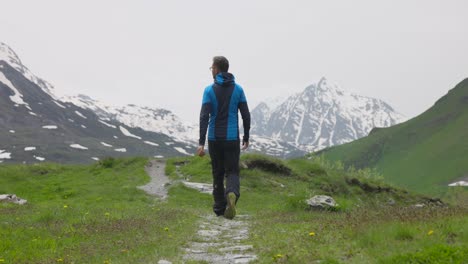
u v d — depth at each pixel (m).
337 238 9.53
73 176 47.19
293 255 7.84
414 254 6.81
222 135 9.95
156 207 23.86
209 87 10.05
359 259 7.28
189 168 49.84
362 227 10.08
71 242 10.63
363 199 47.00
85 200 31.06
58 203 28.73
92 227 13.08
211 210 26.73
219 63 10.27
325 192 44.72
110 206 23.97
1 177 42.50
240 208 30.92
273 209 25.22
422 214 11.92
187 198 34.53
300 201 24.05
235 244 10.15
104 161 52.81
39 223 14.26
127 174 48.31
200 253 9.07
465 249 6.77
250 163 47.78
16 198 26.28
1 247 9.62
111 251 9.39
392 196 50.94
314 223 13.69
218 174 10.54
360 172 57.00
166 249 9.38
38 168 48.16
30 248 9.72
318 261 7.51
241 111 10.12
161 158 59.66
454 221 9.80
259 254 8.40
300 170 50.59
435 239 8.11
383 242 8.27
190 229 13.20
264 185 43.38
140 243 10.20
